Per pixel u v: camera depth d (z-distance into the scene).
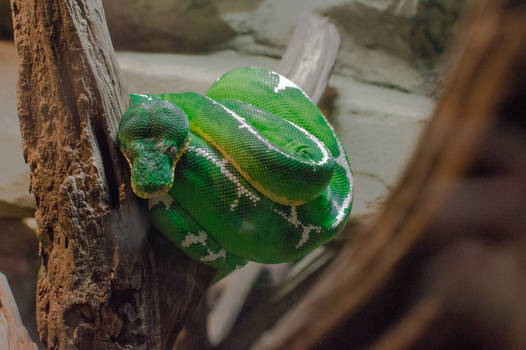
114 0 1.01
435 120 0.21
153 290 0.52
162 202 0.53
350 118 0.87
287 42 1.06
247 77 0.62
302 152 0.54
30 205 0.76
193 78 0.83
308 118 0.61
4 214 0.79
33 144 0.52
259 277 0.73
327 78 0.76
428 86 1.03
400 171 0.23
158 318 0.52
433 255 0.20
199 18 1.07
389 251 0.21
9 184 0.75
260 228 0.53
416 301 0.21
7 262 0.79
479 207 0.19
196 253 0.53
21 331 0.58
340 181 0.59
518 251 0.19
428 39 1.05
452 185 0.20
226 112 0.54
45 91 0.50
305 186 0.52
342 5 1.06
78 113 0.50
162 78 0.82
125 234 0.51
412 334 0.21
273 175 0.52
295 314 0.26
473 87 0.19
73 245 0.50
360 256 0.23
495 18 0.19
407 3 1.04
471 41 0.19
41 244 0.52
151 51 1.06
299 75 0.74
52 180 0.51
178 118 0.53
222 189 0.53
